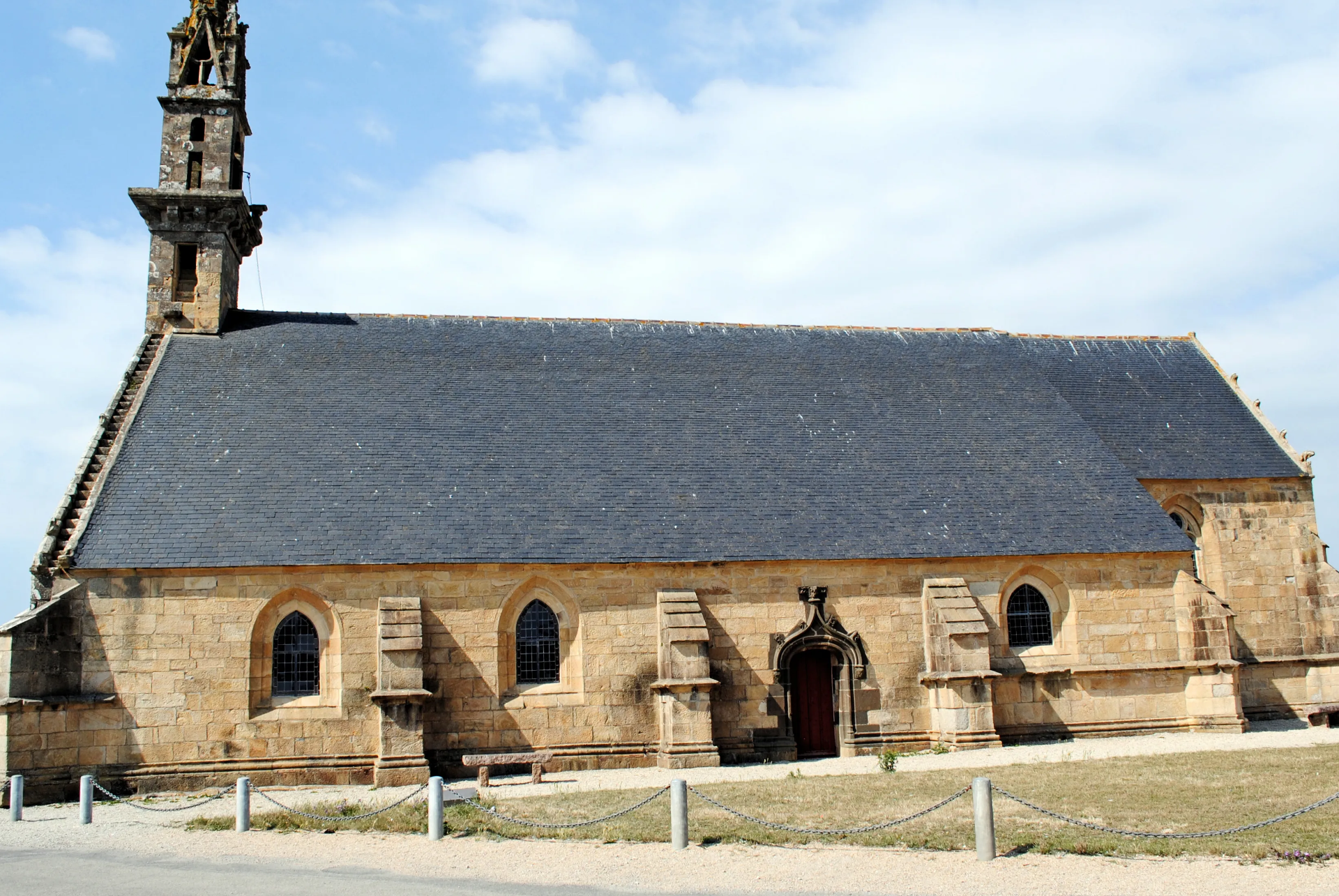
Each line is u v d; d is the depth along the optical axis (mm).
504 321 40781
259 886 16641
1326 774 23578
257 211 40969
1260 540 40344
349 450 33094
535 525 31516
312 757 28812
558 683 30875
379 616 29359
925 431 38156
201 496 30641
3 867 18656
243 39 41000
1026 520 34594
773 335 42594
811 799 22531
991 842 17094
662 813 21562
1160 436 41688
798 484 34750
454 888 16281
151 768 27953
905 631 32719
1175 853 17078
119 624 28312
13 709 26359
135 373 35375
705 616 31609
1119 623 34125
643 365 39469
